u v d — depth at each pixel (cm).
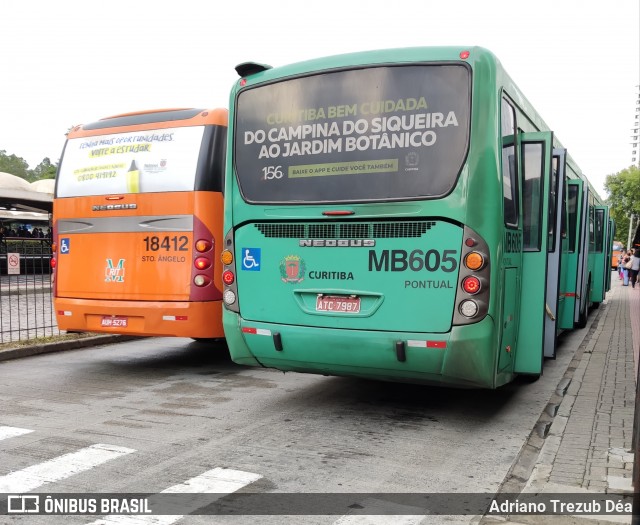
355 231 562
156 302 781
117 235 809
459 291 528
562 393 743
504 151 567
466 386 557
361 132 569
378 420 614
